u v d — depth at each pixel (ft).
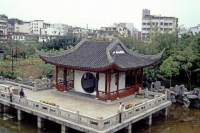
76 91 95.81
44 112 70.90
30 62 170.30
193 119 88.22
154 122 83.05
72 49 96.68
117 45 93.04
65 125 63.57
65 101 84.33
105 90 82.28
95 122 58.75
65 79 95.25
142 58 99.96
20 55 207.92
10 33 345.92
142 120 81.00
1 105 86.79
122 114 64.23
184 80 135.03
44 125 73.56
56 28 422.82
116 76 89.97
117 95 85.61
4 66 151.84
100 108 76.74
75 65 83.97
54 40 223.71
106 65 75.51
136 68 88.74
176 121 85.40
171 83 133.59
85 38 100.78
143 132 72.95
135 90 96.68
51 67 149.89
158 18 301.43
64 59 91.91
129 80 113.91
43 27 431.02
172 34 169.58
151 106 79.30
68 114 64.54
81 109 75.10
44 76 145.38
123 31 357.41
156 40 164.76
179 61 124.26
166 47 140.36
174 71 118.83
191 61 120.47
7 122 78.02
